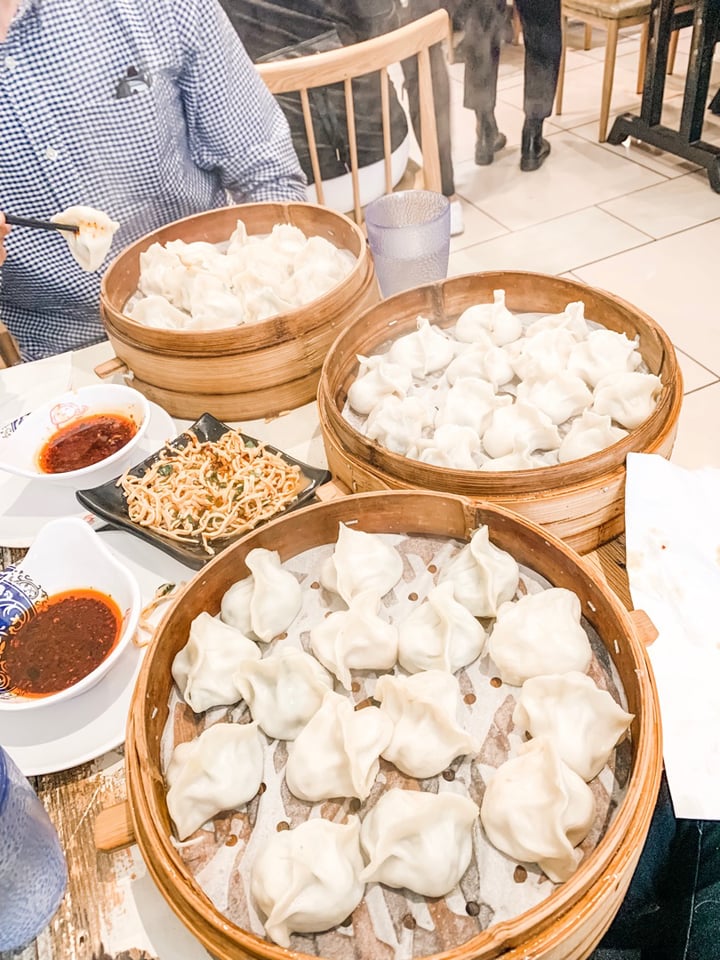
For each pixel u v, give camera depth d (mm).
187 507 1212
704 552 1043
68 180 1865
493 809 805
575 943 694
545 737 839
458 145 4344
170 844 744
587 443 1227
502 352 1403
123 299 1705
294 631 1049
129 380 1583
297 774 862
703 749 875
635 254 3051
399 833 778
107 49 1776
